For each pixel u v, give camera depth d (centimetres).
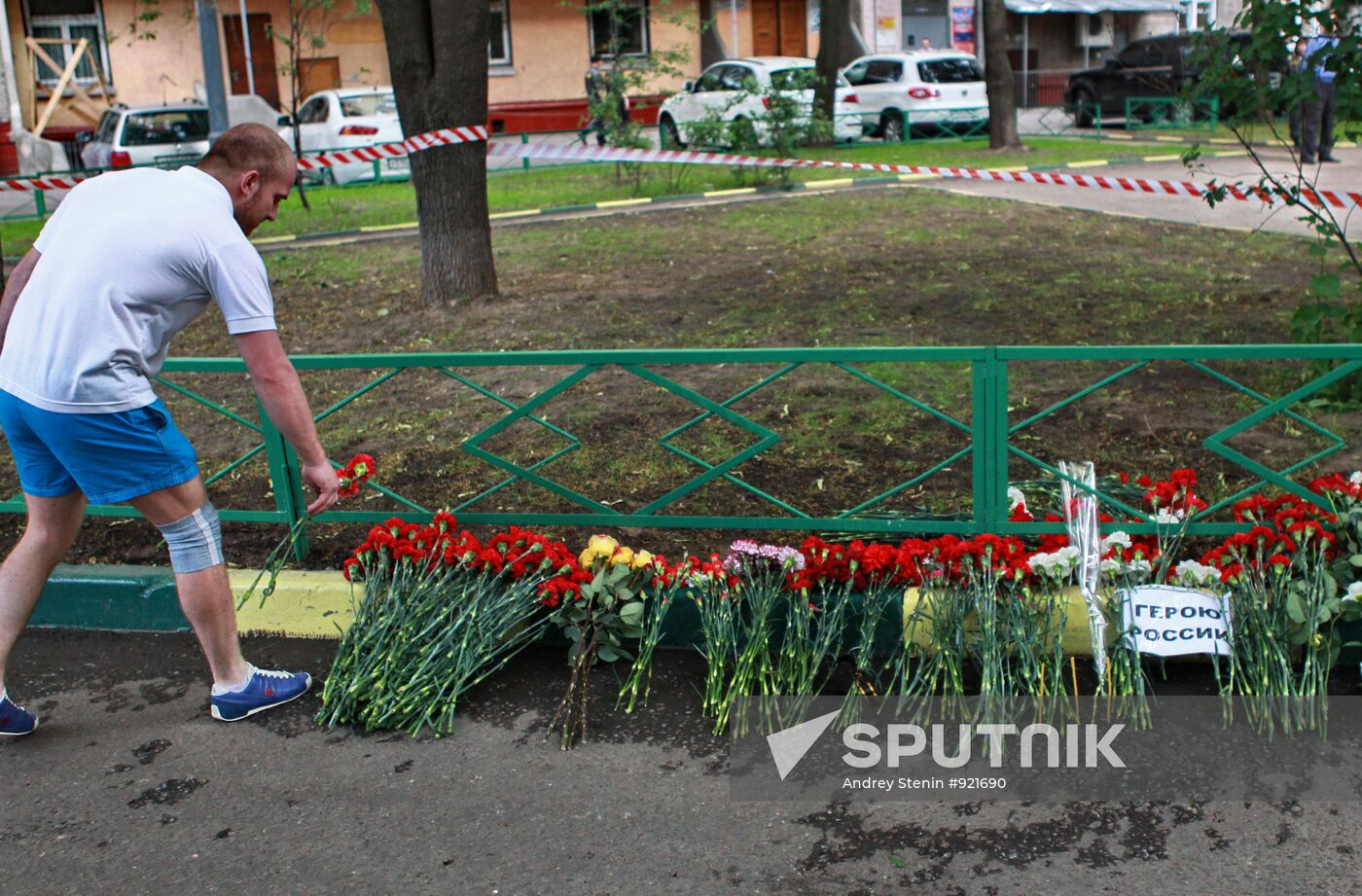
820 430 591
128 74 2681
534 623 418
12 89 2347
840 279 962
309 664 419
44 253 340
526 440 595
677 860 309
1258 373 655
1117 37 3434
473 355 441
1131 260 1000
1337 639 379
